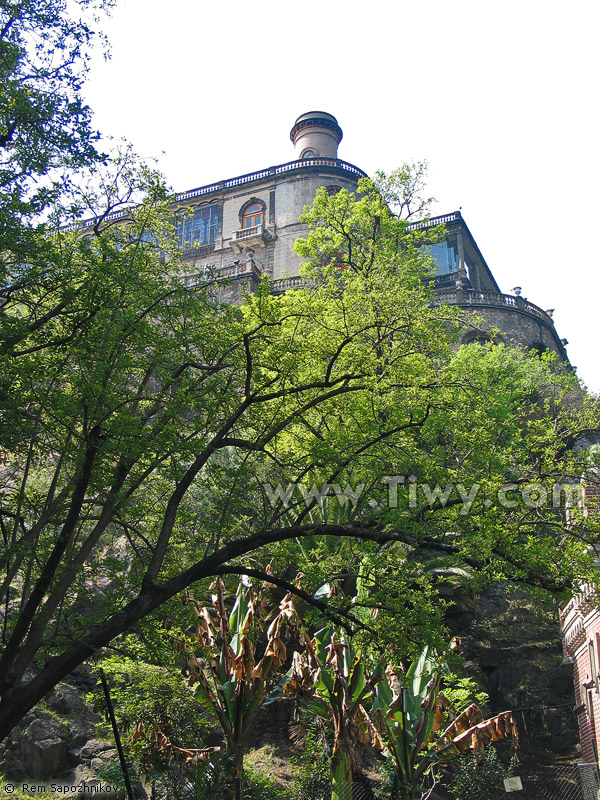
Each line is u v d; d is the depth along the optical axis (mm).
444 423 16141
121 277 13523
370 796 20484
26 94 13758
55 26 14148
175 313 14461
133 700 20016
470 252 54469
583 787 16953
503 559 13422
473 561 13773
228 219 52656
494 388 19359
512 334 41312
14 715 11461
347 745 19328
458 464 15695
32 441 12844
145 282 14023
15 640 11828
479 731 19688
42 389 12523
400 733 19797
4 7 13992
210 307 15211
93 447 12367
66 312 13453
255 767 22641
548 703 25188
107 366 12805
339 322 16797
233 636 20812
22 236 13188
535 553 13211
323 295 19672
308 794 19875
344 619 16609
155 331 13844
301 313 16453
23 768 20562
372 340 17922
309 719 22062
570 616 20984
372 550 14859
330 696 19719
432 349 18000
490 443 15984
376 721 19969
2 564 13062
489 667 26656
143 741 19531
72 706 22688
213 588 20156
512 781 19672
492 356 28156
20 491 14031
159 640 14844
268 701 20234
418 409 16078
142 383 14414
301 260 48938
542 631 27312
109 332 12766
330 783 19781
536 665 26156
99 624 13547
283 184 51781
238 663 19266
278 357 15352
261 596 20562
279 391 15164
